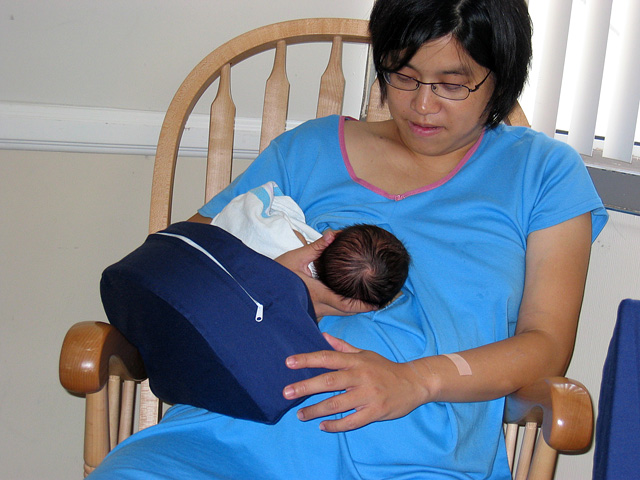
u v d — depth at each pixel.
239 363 0.76
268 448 0.82
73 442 1.39
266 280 0.79
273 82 1.17
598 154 1.30
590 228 0.96
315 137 1.09
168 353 0.80
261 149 1.18
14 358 1.35
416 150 1.02
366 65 1.34
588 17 1.24
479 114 0.93
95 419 0.79
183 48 1.28
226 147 1.16
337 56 1.17
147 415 1.06
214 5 1.27
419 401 0.79
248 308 0.77
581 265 0.93
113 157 1.31
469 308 0.92
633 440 0.65
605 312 1.29
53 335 1.35
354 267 0.87
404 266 0.90
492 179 1.00
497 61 0.86
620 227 1.27
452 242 0.97
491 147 1.03
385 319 0.91
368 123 1.12
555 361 0.85
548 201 0.96
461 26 0.82
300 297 0.80
